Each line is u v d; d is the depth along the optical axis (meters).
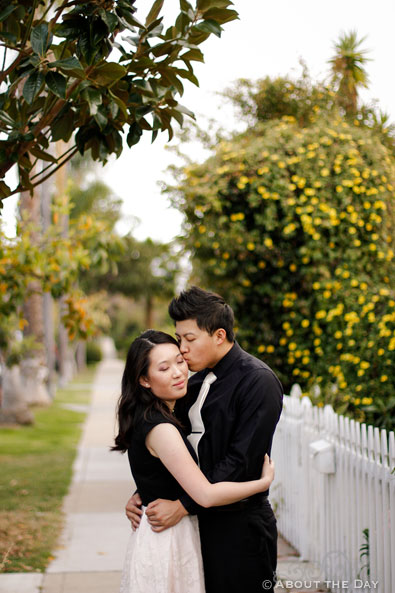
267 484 2.70
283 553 5.34
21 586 4.70
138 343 2.74
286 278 7.05
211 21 3.32
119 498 7.64
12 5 3.18
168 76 3.57
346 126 6.95
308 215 6.66
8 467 9.34
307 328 6.95
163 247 7.99
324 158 6.65
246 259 7.15
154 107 3.65
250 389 2.77
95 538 5.99
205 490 2.54
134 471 2.77
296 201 6.60
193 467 2.58
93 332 8.62
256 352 7.36
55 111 3.53
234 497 2.59
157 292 37.50
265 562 2.79
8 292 8.20
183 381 2.72
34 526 6.32
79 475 9.03
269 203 6.68
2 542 5.74
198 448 2.83
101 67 3.20
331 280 6.55
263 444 2.73
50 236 8.27
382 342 5.92
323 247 6.60
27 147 3.58
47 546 5.68
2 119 3.35
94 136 3.75
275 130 7.08
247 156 6.74
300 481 5.26
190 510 2.64
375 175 6.57
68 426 13.91
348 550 4.21
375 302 6.36
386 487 3.67
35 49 3.01
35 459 10.02
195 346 2.80
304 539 5.11
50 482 8.41
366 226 6.59
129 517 2.86
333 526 4.54
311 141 6.81
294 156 6.79
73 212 28.25
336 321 6.45
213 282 7.35
